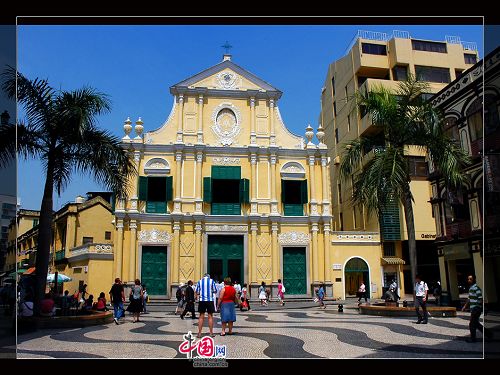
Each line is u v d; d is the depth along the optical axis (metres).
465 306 14.60
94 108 17.11
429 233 35.97
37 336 13.95
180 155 33.53
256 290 32.59
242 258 33.34
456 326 15.62
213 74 35.25
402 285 35.22
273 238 33.53
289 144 35.50
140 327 16.64
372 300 32.84
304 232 34.41
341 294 34.28
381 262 35.31
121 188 18.09
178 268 32.12
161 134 33.97
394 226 36.09
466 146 22.92
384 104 19.70
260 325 17.14
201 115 34.44
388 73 42.25
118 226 31.86
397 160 18.56
